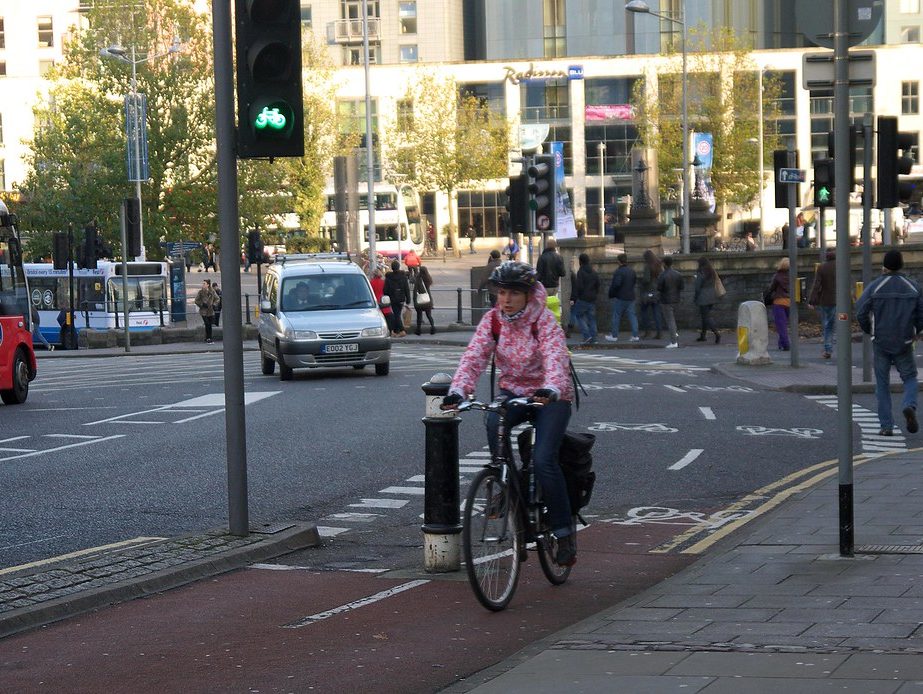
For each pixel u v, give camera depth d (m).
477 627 9.91
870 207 26.69
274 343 35.06
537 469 10.72
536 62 131.25
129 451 21.16
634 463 19.31
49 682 8.63
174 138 79.31
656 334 47.78
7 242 30.52
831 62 12.30
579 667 8.09
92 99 83.19
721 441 21.55
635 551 13.24
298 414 25.86
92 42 82.12
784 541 12.55
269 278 37.59
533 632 9.76
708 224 85.56
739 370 33.78
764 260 49.59
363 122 134.88
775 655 8.13
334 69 110.12
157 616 10.53
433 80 117.50
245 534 13.56
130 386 35.16
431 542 12.05
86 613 10.73
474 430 22.97
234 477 13.56
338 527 14.88
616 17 131.88
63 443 22.41
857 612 9.42
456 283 89.00
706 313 45.53
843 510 11.72
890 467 17.48
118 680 8.62
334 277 36.56
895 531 12.86
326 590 11.43
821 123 130.25
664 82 109.75
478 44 139.00
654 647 8.52
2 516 15.50
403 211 118.62
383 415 25.39
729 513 15.42
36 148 88.12
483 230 135.00
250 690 8.28
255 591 11.44
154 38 82.69
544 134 129.75
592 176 131.62
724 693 7.30
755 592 10.30
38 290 71.69
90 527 14.80
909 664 7.78
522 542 10.84
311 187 106.88
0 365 29.33
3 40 151.25
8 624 10.10
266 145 13.00
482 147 116.06
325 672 8.67
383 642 9.48
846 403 11.76
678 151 108.62
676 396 28.53
